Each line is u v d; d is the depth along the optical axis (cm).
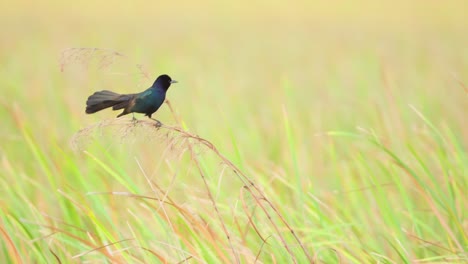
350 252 863
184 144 633
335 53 4609
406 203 954
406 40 5750
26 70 3145
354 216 1102
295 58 4481
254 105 2244
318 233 860
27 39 5172
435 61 3772
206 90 2306
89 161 1093
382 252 893
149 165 1098
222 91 2367
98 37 5428
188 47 5022
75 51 597
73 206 951
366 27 7706
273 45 5606
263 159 1343
